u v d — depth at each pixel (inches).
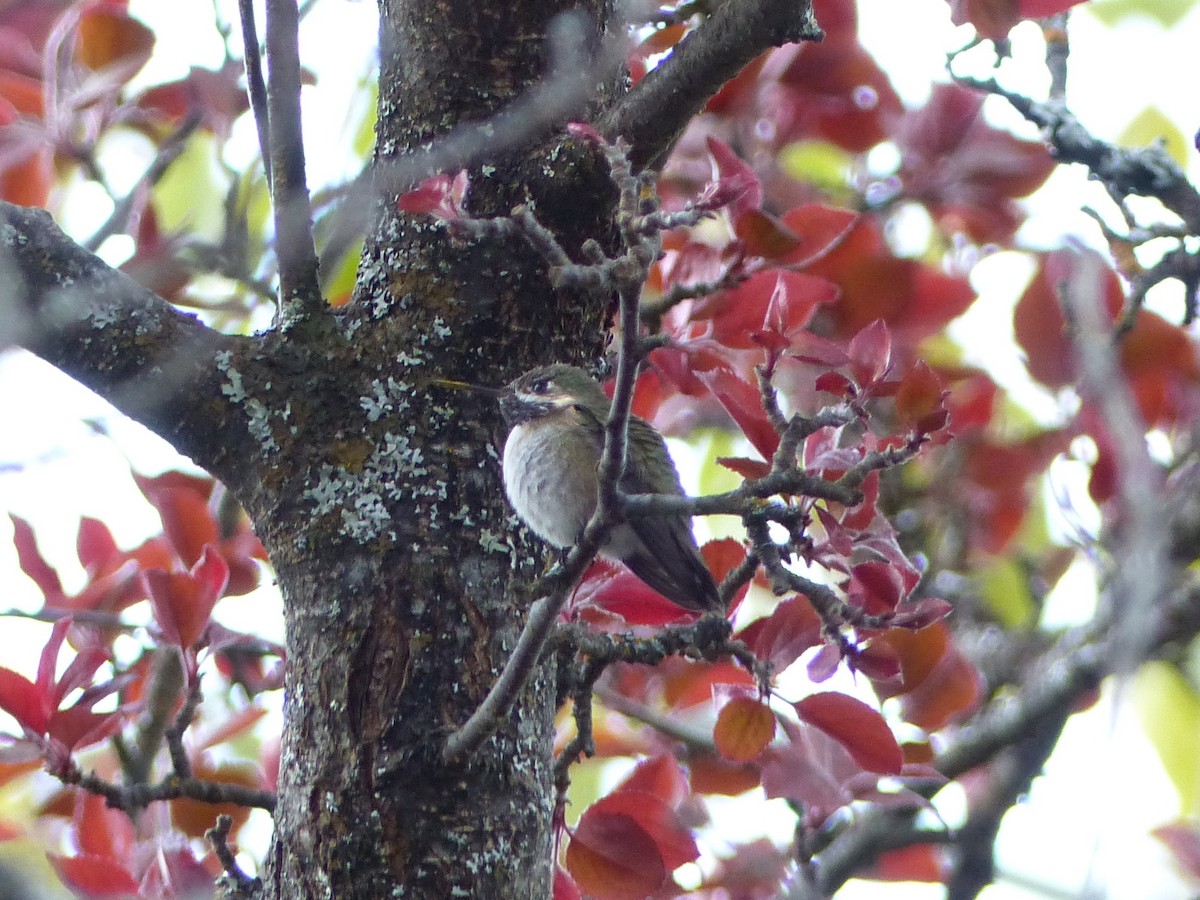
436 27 233.3
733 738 233.8
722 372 250.1
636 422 315.9
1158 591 231.9
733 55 218.1
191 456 214.5
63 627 241.3
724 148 241.6
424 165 225.9
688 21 289.7
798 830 298.0
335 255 258.5
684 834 249.8
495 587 206.2
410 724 194.9
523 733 201.9
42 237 213.0
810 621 241.3
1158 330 323.9
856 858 323.0
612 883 231.8
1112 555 308.5
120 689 263.6
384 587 201.3
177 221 383.6
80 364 210.2
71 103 328.2
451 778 193.5
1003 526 384.2
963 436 382.0
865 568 220.4
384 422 210.7
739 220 238.5
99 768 332.8
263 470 209.3
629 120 225.6
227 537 339.0
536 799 200.8
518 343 219.9
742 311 255.9
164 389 209.8
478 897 190.2
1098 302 313.0
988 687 373.4
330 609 201.0
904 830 324.2
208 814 296.0
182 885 246.1
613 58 241.1
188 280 312.3
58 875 238.5
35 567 317.4
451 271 219.8
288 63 211.9
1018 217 382.3
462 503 208.2
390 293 219.6
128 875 240.2
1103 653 313.7
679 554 266.7
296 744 198.7
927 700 297.1
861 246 338.0
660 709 344.8
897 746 230.2
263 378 212.1
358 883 188.9
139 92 345.7
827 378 214.4
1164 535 249.3
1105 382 265.6
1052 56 286.4
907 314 337.1
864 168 381.4
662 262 306.3
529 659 183.0
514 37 232.8
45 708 234.5
